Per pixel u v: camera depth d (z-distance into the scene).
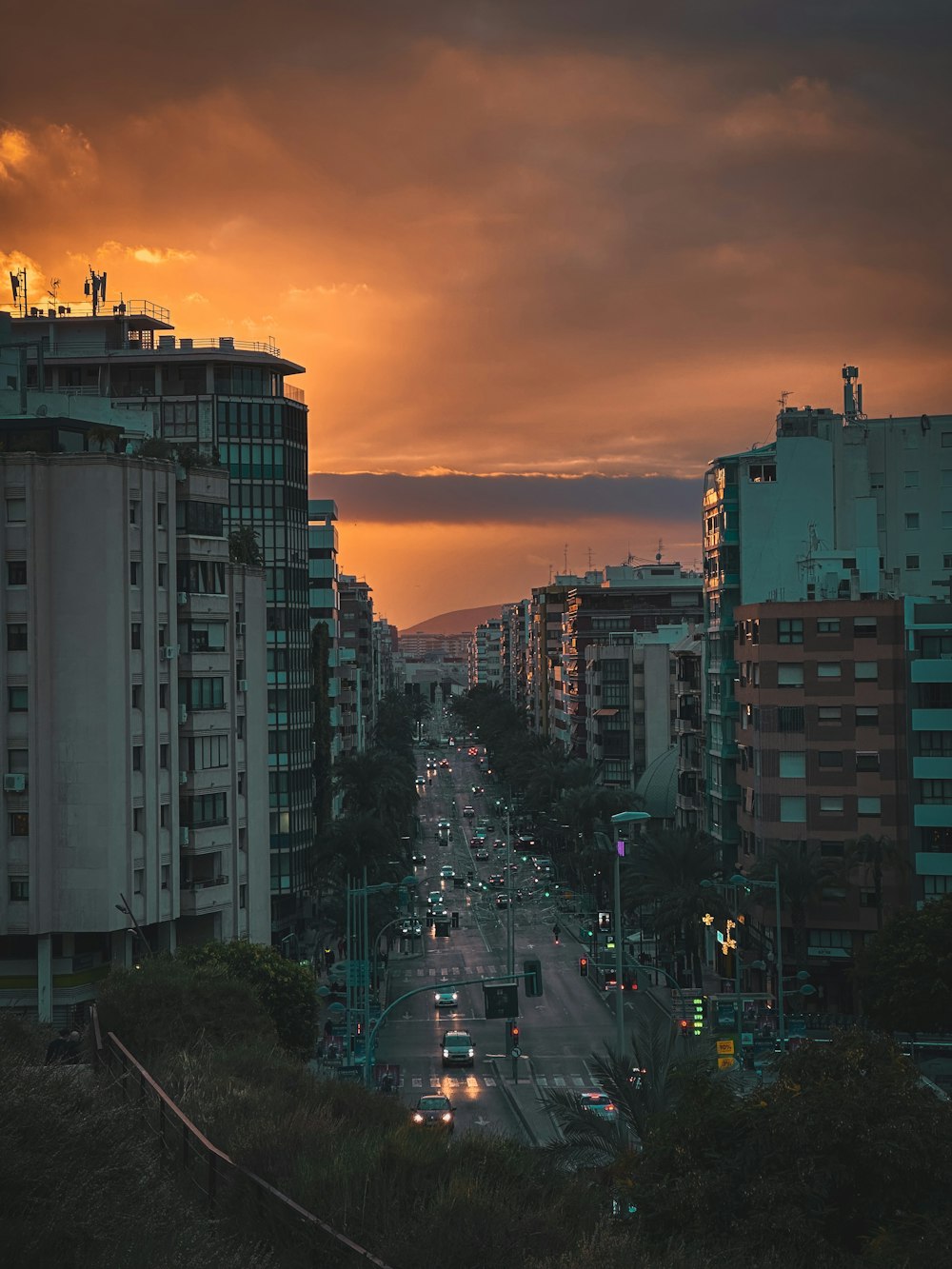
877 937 81.81
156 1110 23.05
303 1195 20.14
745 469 120.50
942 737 98.69
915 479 122.88
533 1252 19.56
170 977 46.72
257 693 84.50
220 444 133.75
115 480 71.94
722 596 120.12
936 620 101.00
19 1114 17.30
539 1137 70.56
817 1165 27.08
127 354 134.12
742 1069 79.12
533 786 187.88
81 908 70.69
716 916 104.81
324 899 138.25
